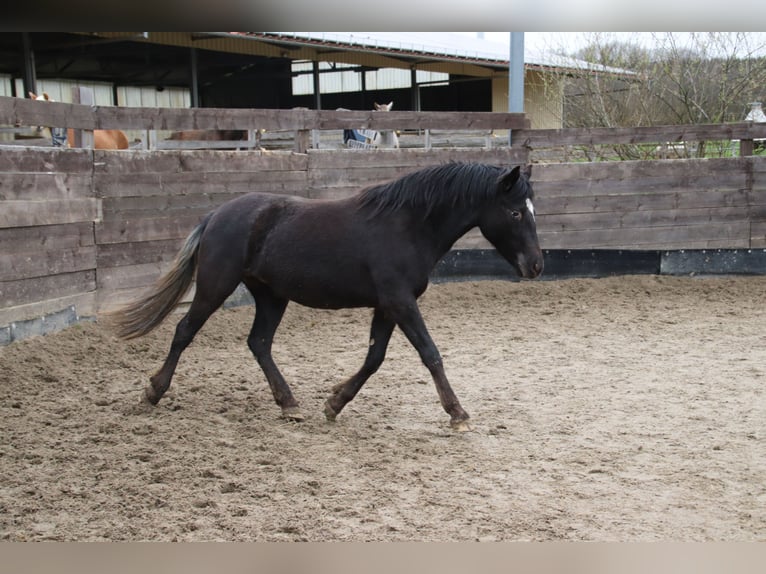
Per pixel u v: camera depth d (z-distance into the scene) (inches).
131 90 922.7
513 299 429.4
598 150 626.2
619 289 449.4
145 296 233.6
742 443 208.1
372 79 1099.3
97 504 164.4
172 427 219.0
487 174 215.5
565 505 166.4
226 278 227.9
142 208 352.5
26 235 295.1
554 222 478.0
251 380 276.4
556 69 679.7
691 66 629.3
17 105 286.5
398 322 217.0
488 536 150.8
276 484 177.3
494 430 220.8
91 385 262.5
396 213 216.7
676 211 491.5
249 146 473.1
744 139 496.4
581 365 299.6
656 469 188.9
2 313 284.5
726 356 309.7
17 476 179.0
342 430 221.1
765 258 487.5
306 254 218.8
